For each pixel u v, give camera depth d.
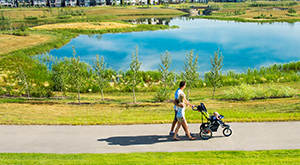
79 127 11.70
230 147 9.42
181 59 45.62
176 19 125.88
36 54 49.56
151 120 12.41
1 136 10.73
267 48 52.91
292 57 45.41
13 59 39.22
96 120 12.88
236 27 88.00
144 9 177.38
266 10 153.50
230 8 184.62
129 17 138.25
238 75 32.38
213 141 9.96
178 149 9.35
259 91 21.47
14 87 27.22
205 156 8.68
